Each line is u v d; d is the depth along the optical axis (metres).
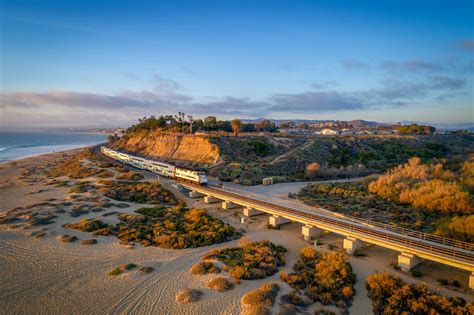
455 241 30.83
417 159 73.25
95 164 103.31
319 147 102.38
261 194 58.50
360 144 112.00
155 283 25.97
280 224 42.28
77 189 63.25
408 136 131.38
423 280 26.72
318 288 24.53
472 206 43.03
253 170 78.62
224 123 160.75
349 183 68.19
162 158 110.19
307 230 36.75
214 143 97.56
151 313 21.56
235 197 50.44
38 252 32.94
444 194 47.31
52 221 42.84
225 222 44.47
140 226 41.28
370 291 24.61
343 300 23.23
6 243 35.19
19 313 21.98
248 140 104.31
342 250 33.44
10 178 86.81
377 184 60.19
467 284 25.83
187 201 56.81
